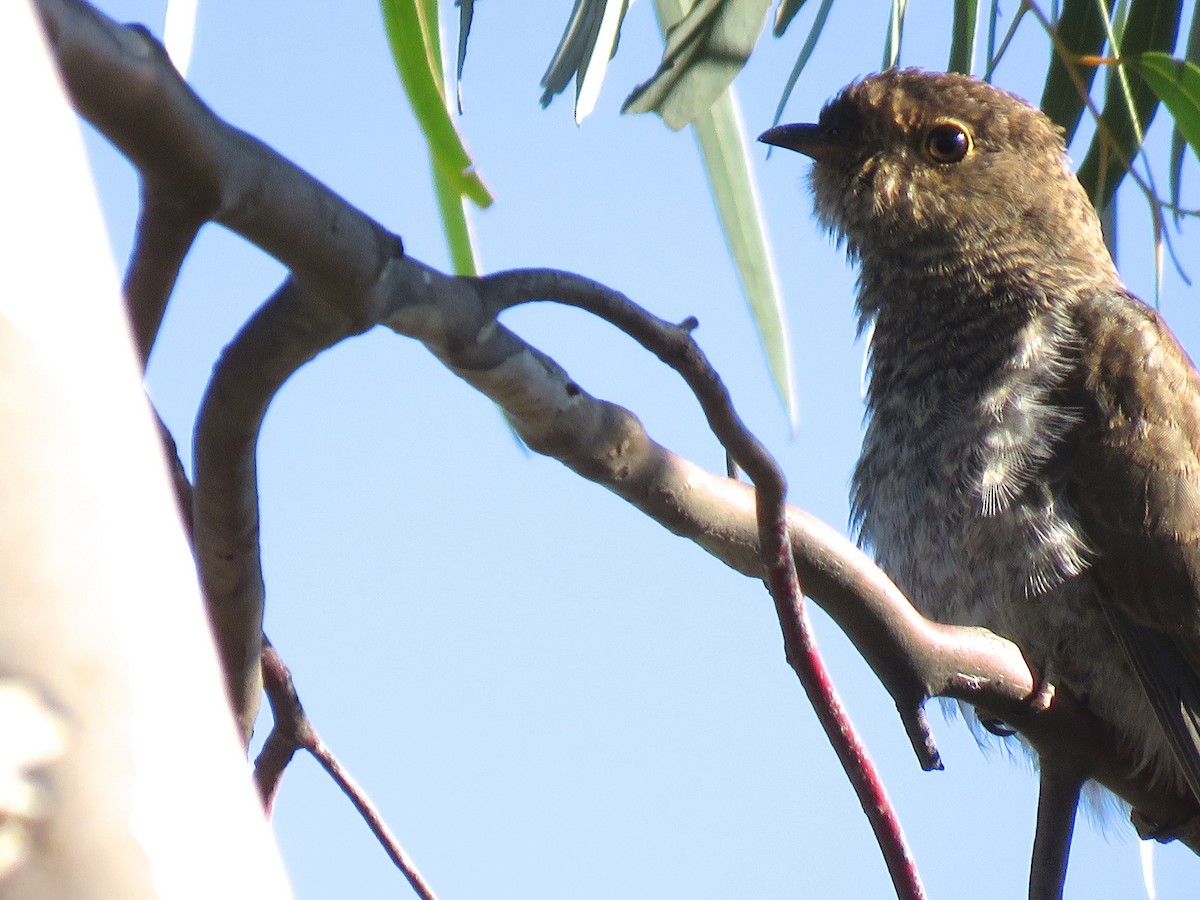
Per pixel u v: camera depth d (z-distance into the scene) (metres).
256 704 2.67
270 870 1.32
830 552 2.97
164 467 1.38
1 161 1.29
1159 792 3.04
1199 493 3.05
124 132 1.95
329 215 2.22
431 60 3.02
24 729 1.23
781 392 3.05
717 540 2.97
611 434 2.96
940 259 3.08
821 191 3.10
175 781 1.28
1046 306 3.07
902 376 3.07
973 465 3.06
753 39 3.03
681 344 2.71
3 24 1.32
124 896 1.24
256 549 2.58
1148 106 3.07
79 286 1.31
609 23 3.03
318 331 2.35
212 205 2.07
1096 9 3.07
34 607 1.25
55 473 1.27
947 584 3.06
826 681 2.93
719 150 3.05
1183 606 3.05
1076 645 3.05
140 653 1.29
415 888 2.69
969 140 3.08
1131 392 3.06
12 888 1.22
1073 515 3.05
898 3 3.06
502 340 2.69
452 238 3.02
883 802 2.92
